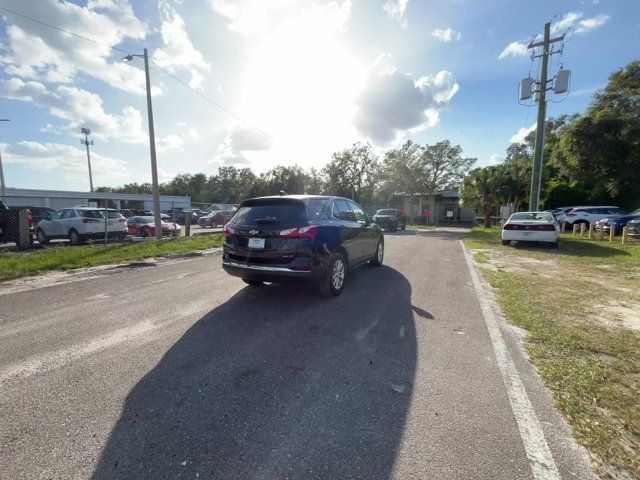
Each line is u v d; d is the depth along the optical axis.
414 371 2.78
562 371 2.75
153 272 7.18
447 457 1.81
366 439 1.96
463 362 2.94
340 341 3.41
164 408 2.27
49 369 2.83
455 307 4.57
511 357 3.03
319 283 4.68
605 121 19.00
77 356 3.08
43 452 1.85
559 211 21.30
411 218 37.34
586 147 19.47
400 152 36.97
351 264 5.75
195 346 3.30
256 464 1.77
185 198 45.09
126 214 26.55
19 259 7.90
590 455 1.83
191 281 6.24
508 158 46.00
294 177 55.25
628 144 18.58
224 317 4.17
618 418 2.15
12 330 3.74
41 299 5.02
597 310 4.36
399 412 2.22
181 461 1.79
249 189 60.41
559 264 8.00
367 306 4.61
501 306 4.59
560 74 14.07
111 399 2.38
